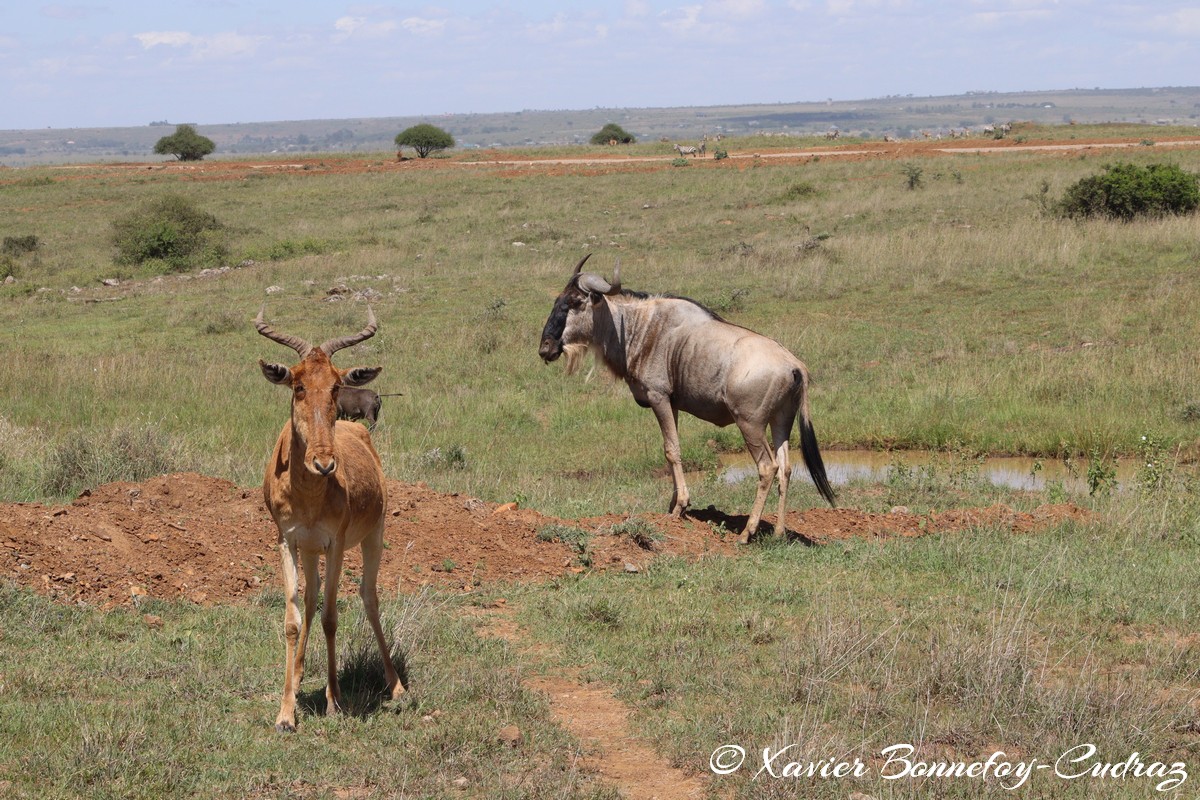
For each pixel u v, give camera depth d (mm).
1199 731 8977
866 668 10094
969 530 14836
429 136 107000
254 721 8969
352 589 12422
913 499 18094
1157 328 28672
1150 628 11508
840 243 42406
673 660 10461
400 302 37188
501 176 77875
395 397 25469
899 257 39312
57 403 23531
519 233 51156
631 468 20844
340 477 8852
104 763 7836
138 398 24484
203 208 67875
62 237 59969
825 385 26156
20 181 85750
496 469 20078
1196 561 13609
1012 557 13547
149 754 8062
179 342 32062
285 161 107438
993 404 24000
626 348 15703
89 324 35500
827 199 55594
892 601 12305
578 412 24609
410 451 20734
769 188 61344
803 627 11141
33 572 11484
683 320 15445
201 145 120312
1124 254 37438
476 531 14156
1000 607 11961
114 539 12602
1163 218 42250
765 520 16141
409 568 13062
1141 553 14047
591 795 7840
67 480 16234
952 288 34938
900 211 50094
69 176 93938
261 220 61562
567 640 11055
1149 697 9438
